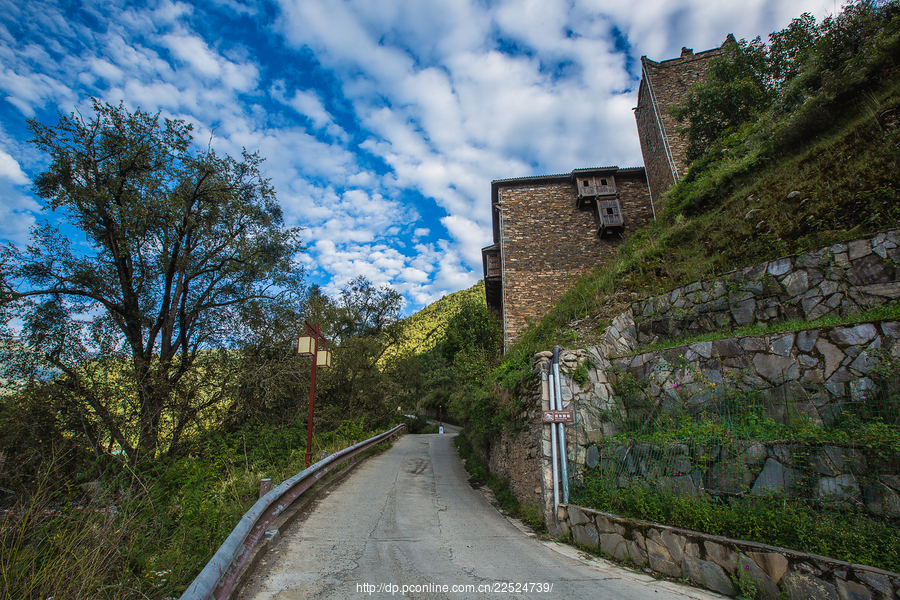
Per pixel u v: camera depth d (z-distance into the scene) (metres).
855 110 8.89
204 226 12.66
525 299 19.22
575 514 5.27
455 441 18.41
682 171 17.69
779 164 9.87
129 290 11.97
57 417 9.66
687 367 6.12
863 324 4.48
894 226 5.66
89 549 3.19
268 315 14.22
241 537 3.34
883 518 3.32
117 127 11.22
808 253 6.34
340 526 5.40
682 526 4.13
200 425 11.41
